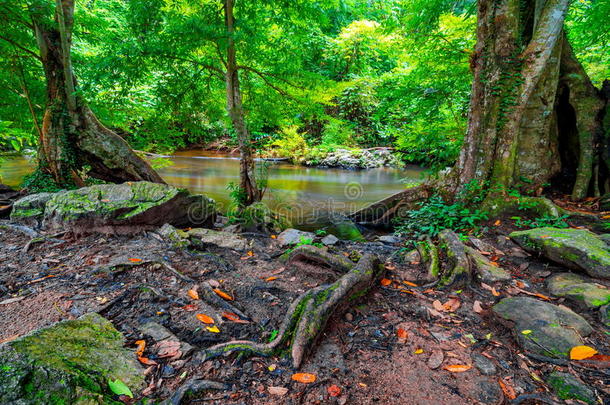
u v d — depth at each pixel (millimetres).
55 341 1606
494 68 4465
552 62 4660
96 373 1502
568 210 4062
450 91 6387
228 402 1521
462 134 6465
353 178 12297
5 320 2002
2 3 4938
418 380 1738
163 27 5180
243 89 6609
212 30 4613
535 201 4133
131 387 1520
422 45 6598
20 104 6668
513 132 4453
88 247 3367
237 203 6109
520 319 2197
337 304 2279
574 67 4879
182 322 2123
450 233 3496
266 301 2555
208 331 2053
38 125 6465
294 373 1740
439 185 5289
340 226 6492
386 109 7367
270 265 3367
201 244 3631
